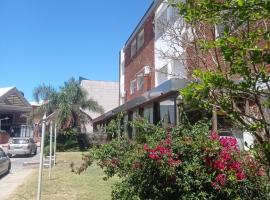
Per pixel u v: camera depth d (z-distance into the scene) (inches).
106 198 425.1
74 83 1592.0
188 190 234.4
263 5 99.7
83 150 1459.2
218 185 226.8
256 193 223.5
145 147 248.7
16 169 869.8
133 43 1155.9
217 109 134.7
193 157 240.2
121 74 1401.3
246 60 117.1
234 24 124.2
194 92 118.3
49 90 1572.3
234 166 223.8
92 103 1608.0
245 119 148.4
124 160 282.5
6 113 2185.0
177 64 538.3
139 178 256.4
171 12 621.6
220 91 128.8
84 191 479.5
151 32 906.1
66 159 1019.9
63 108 1524.4
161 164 236.8
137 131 291.1
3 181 655.8
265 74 119.6
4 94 2118.6
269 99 134.2
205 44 122.5
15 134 2112.5
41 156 383.2
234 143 232.4
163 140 251.4
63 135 1472.7
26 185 547.5
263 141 136.5
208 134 249.6
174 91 470.3
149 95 587.2
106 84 2313.0
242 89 117.5
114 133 333.7
